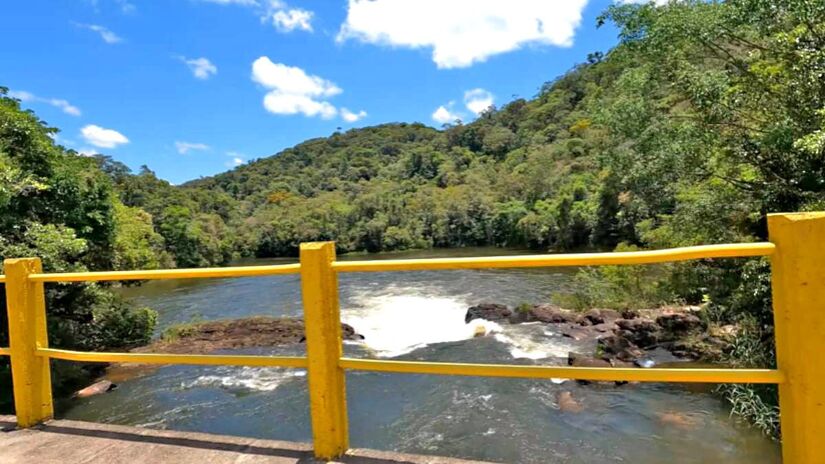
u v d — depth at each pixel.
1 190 7.70
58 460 2.24
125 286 22.61
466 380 8.05
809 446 1.44
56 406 7.67
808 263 1.43
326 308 2.02
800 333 1.45
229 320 13.34
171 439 2.38
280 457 2.12
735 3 7.04
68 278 2.54
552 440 5.79
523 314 12.62
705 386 6.86
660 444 5.45
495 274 22.06
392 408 7.12
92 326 11.09
